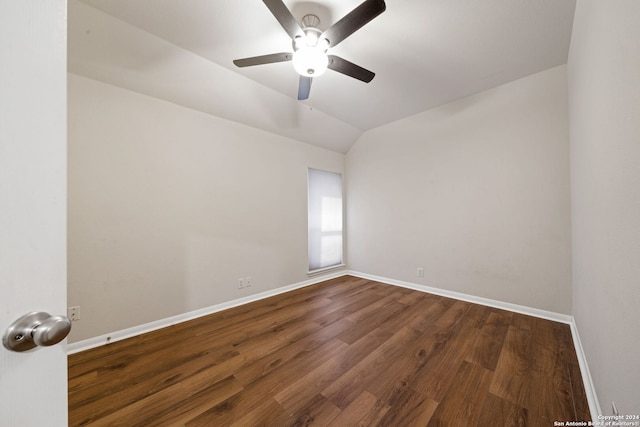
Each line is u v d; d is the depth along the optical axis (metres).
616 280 0.91
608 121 0.97
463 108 2.78
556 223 2.21
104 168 1.92
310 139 3.50
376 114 3.21
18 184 0.39
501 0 1.49
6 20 0.38
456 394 1.32
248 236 2.84
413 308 2.56
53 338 0.38
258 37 1.80
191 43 1.86
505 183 2.49
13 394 0.38
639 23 0.69
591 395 1.25
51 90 0.42
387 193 3.54
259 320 2.30
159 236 2.19
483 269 2.64
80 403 1.28
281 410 1.23
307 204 3.52
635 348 0.74
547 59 2.08
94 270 1.87
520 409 1.22
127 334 2.00
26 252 0.39
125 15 1.58
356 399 1.30
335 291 3.18
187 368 1.57
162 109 2.22
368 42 1.87
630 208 0.78
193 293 2.39
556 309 2.20
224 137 2.65
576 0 1.49
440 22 1.67
